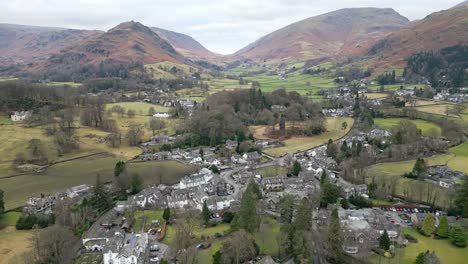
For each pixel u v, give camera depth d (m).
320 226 134.75
